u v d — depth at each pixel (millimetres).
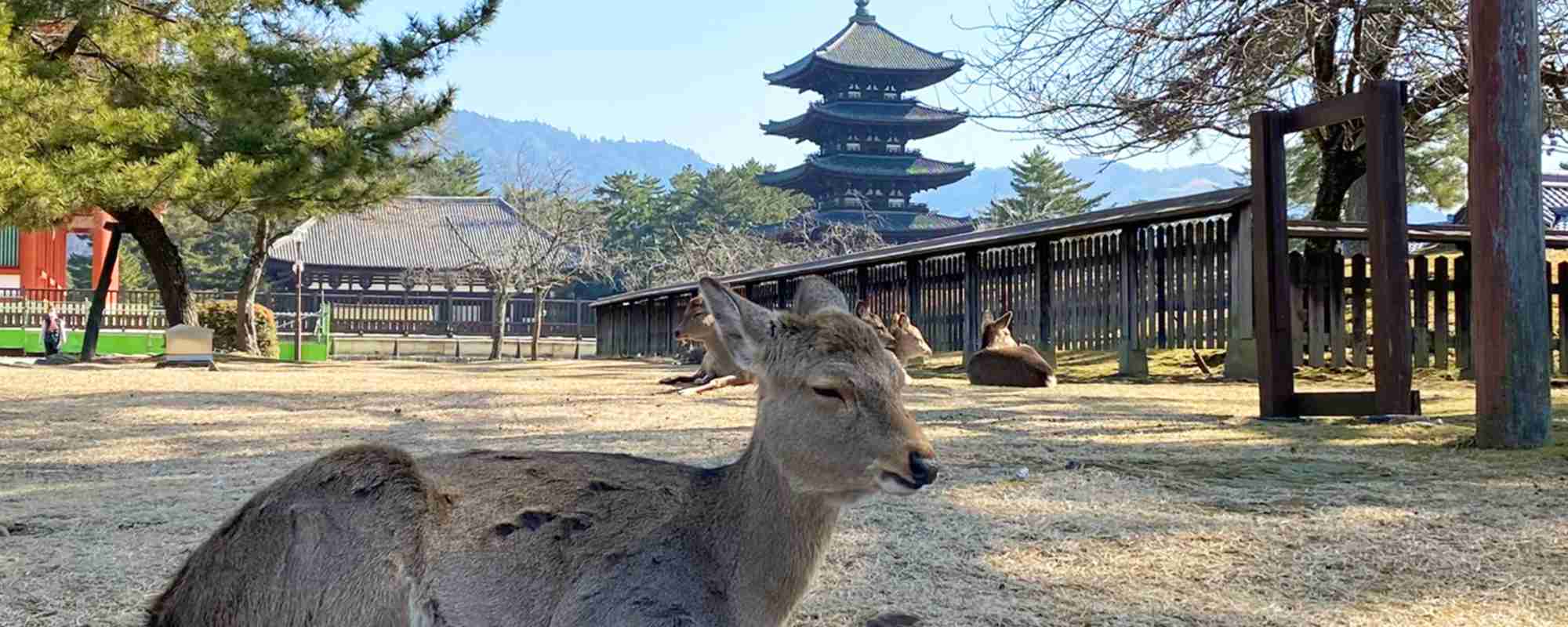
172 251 29891
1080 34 18734
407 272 66312
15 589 5285
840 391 3734
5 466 9000
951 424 11188
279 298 65750
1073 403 13562
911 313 25141
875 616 4883
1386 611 4930
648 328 38750
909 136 82500
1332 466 8391
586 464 4102
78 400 14438
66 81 22984
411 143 29891
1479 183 9242
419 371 24109
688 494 4035
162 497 7469
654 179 91938
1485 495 7203
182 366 24766
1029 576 5504
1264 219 11602
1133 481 7773
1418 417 10938
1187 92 18797
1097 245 19719
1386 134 10875
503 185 74312
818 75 81938
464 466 4031
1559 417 11414
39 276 49438
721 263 53562
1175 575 5500
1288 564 5656
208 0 25609
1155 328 18562
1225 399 14070
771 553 3861
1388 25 18156
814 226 62688
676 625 3639
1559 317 17969
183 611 3686
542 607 3744
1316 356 17766
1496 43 9180
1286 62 18484
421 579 3689
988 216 77125
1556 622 4770
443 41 28016
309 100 27422
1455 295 17953
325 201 27250
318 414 12805
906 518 6660
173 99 25031
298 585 3617
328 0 26969
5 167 20641
